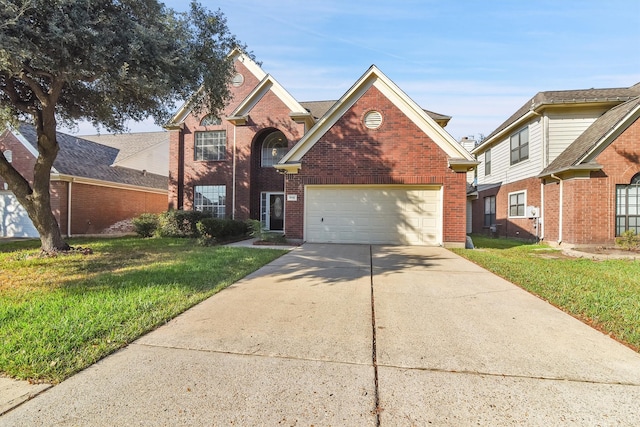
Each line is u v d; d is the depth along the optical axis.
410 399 2.38
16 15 5.26
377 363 2.91
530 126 13.91
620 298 4.78
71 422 2.12
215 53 8.52
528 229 13.98
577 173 10.72
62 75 6.36
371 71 10.80
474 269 7.01
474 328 3.72
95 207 16.14
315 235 11.45
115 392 2.45
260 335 3.50
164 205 21.53
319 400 2.37
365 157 10.96
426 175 10.68
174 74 7.30
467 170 10.55
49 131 8.52
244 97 15.86
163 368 2.80
